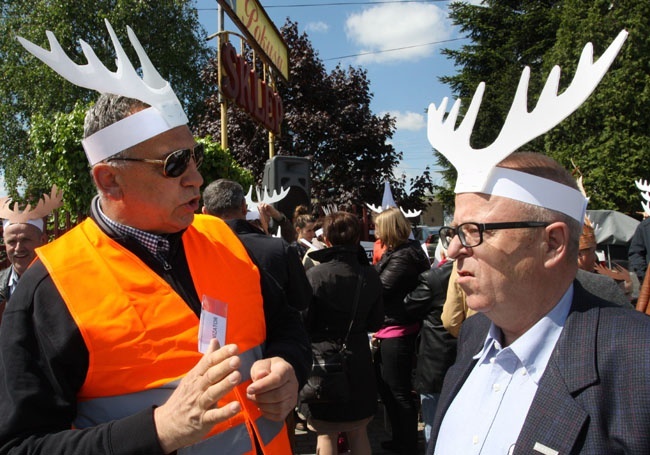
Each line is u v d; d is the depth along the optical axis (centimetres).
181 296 137
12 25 1792
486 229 111
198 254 148
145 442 112
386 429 443
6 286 284
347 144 1459
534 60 2478
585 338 106
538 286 111
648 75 1320
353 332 314
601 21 1392
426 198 1622
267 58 950
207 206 284
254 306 153
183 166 136
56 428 120
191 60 2002
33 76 1716
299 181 657
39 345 122
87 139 139
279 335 165
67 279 126
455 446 122
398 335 383
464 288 118
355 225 327
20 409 115
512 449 109
